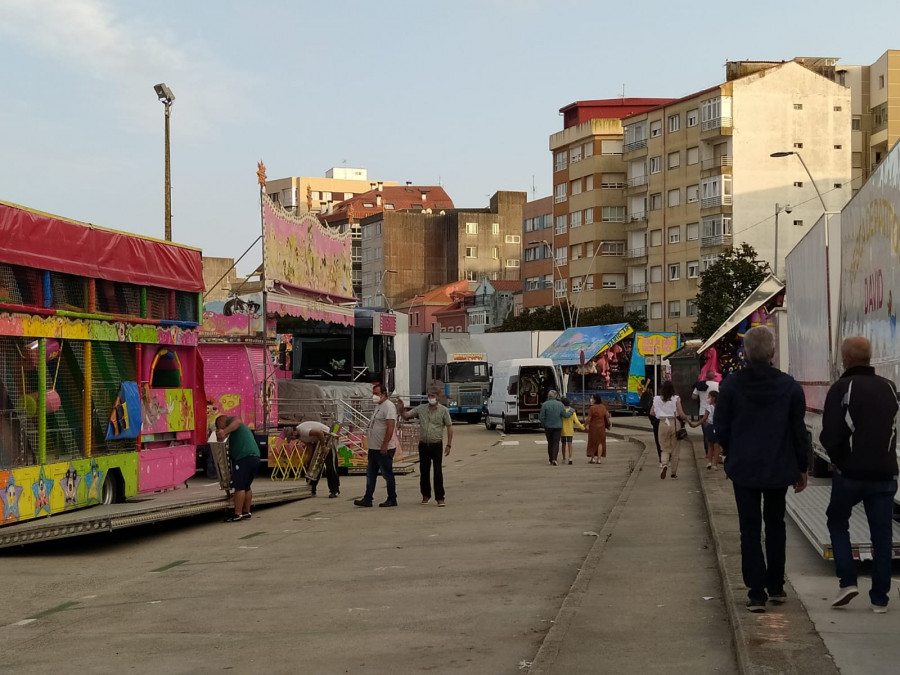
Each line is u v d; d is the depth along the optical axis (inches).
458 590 390.3
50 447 533.3
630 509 624.1
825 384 584.7
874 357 429.4
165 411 663.8
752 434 302.4
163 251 657.6
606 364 2057.1
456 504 701.9
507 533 547.2
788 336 818.2
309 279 991.0
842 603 301.7
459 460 1164.5
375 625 332.2
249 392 925.2
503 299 4704.7
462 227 5418.3
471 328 4884.4
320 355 1250.0
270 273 885.8
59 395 544.7
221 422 647.8
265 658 291.4
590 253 3720.5
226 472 653.3
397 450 1042.7
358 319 1261.1
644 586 376.2
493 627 326.0
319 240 1027.9
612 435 1531.7
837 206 3166.8
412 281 5511.8
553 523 585.0
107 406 591.2
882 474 299.3
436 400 705.0
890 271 395.2
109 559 505.4
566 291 3875.5
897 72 3417.8
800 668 234.8
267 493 705.0
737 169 3147.1
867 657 245.0
